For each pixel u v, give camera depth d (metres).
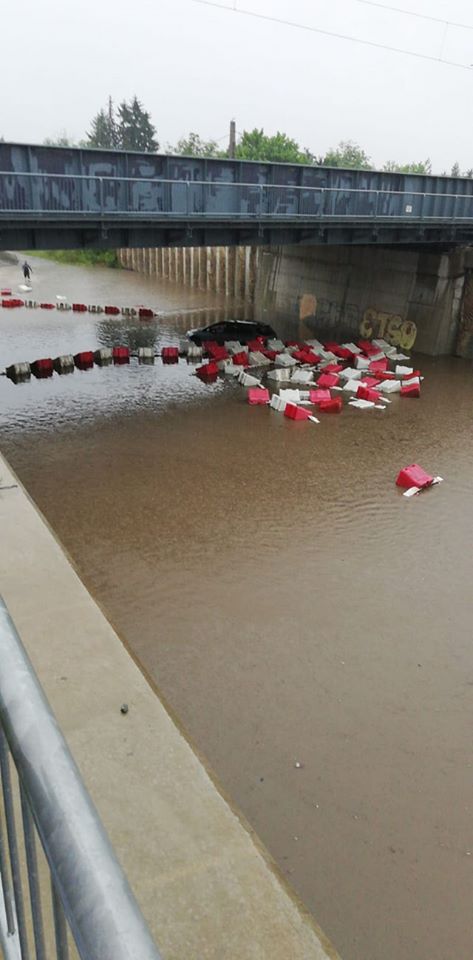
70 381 24.77
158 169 19.67
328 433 19.56
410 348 30.50
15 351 29.52
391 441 18.95
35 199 17.67
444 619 10.72
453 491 15.59
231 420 20.56
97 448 17.92
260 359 27.72
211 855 3.06
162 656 9.59
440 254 28.38
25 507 6.64
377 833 6.95
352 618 10.66
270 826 7.00
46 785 1.02
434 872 6.55
